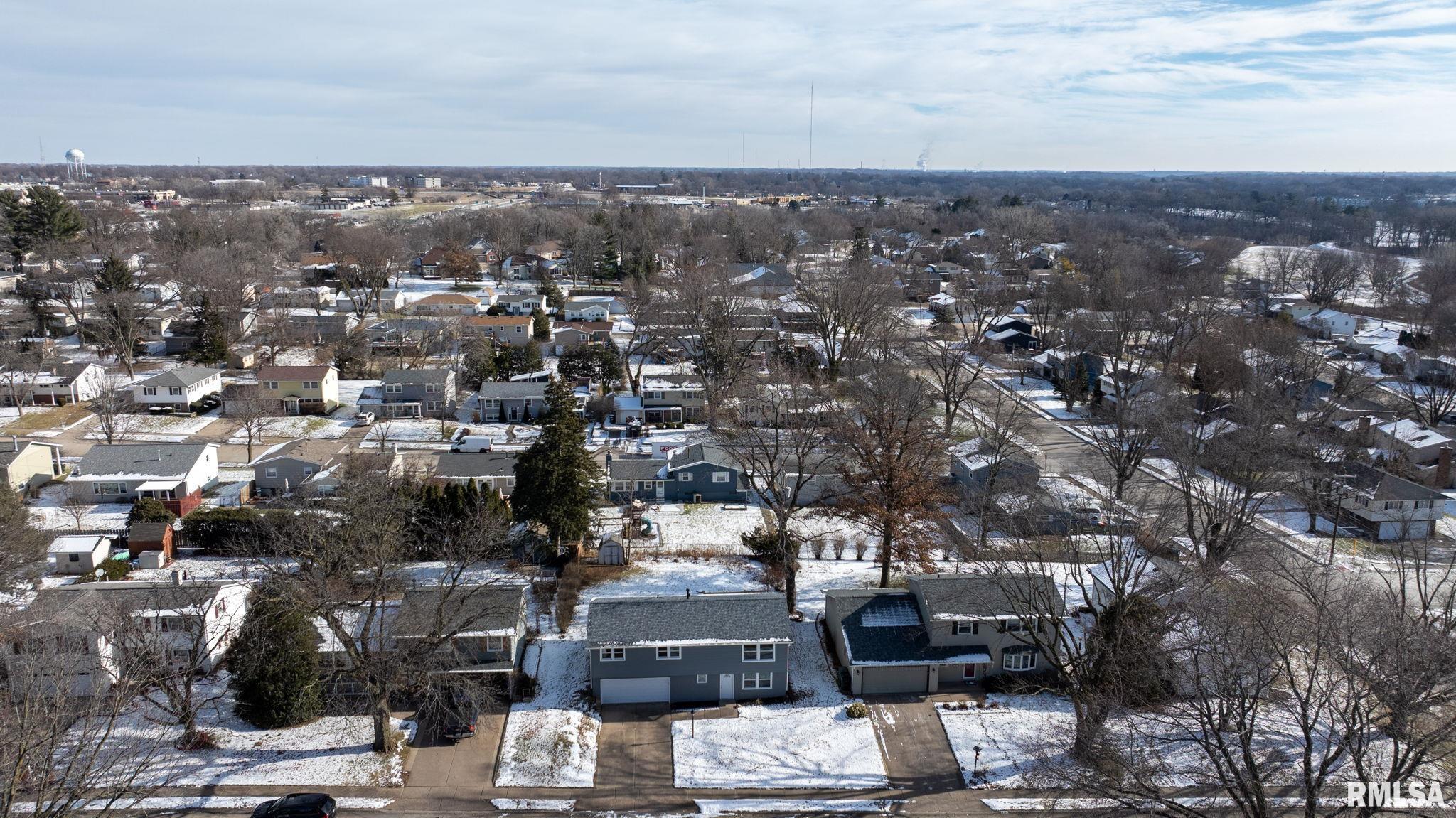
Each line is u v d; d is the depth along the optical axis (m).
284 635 35.25
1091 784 27.72
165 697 36.75
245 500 58.91
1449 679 28.53
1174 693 35.34
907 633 39.38
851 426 51.28
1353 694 26.03
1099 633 34.22
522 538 50.22
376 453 63.03
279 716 35.12
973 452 61.38
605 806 31.67
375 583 36.00
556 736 35.19
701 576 48.44
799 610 45.03
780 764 33.97
